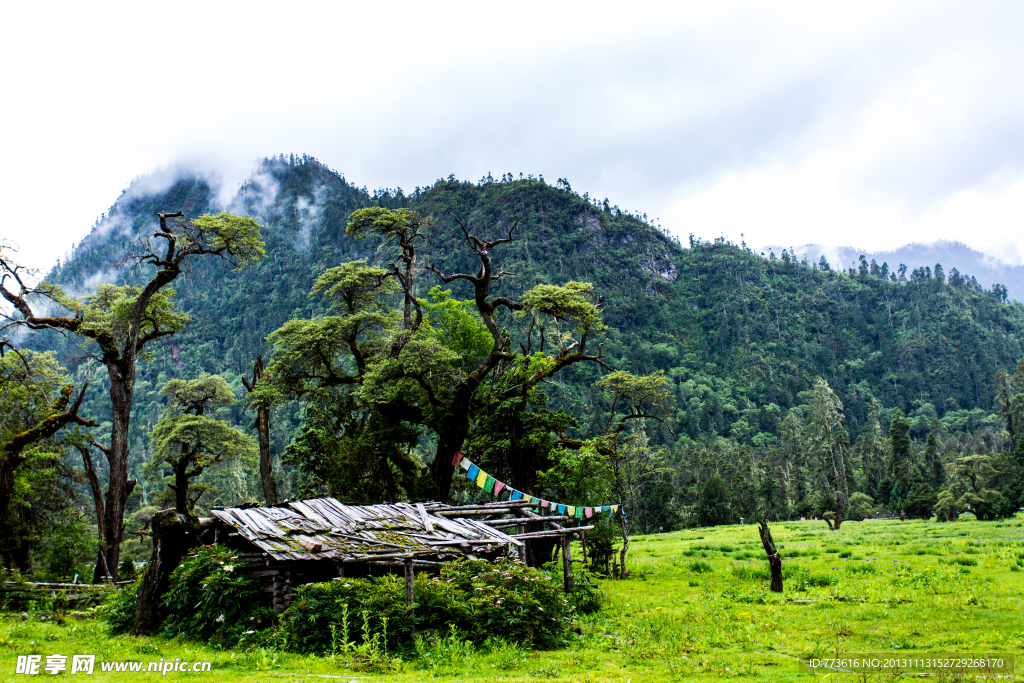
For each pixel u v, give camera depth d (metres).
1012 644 11.96
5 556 29.84
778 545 38.03
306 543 15.08
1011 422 90.44
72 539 32.22
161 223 30.53
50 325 28.61
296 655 12.38
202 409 42.72
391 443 35.41
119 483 29.17
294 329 37.16
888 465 98.31
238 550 15.49
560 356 34.53
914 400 197.38
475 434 33.44
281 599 14.48
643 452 34.38
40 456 28.06
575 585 19.08
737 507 83.81
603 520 27.70
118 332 33.00
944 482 77.38
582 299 33.53
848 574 23.12
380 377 32.09
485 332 39.44
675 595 20.58
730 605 18.08
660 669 11.20
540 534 19.25
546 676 10.84
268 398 35.94
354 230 37.12
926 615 15.00
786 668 10.97
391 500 35.41
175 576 14.57
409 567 13.59
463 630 13.24
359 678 10.60
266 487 35.59
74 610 18.88
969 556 25.62
